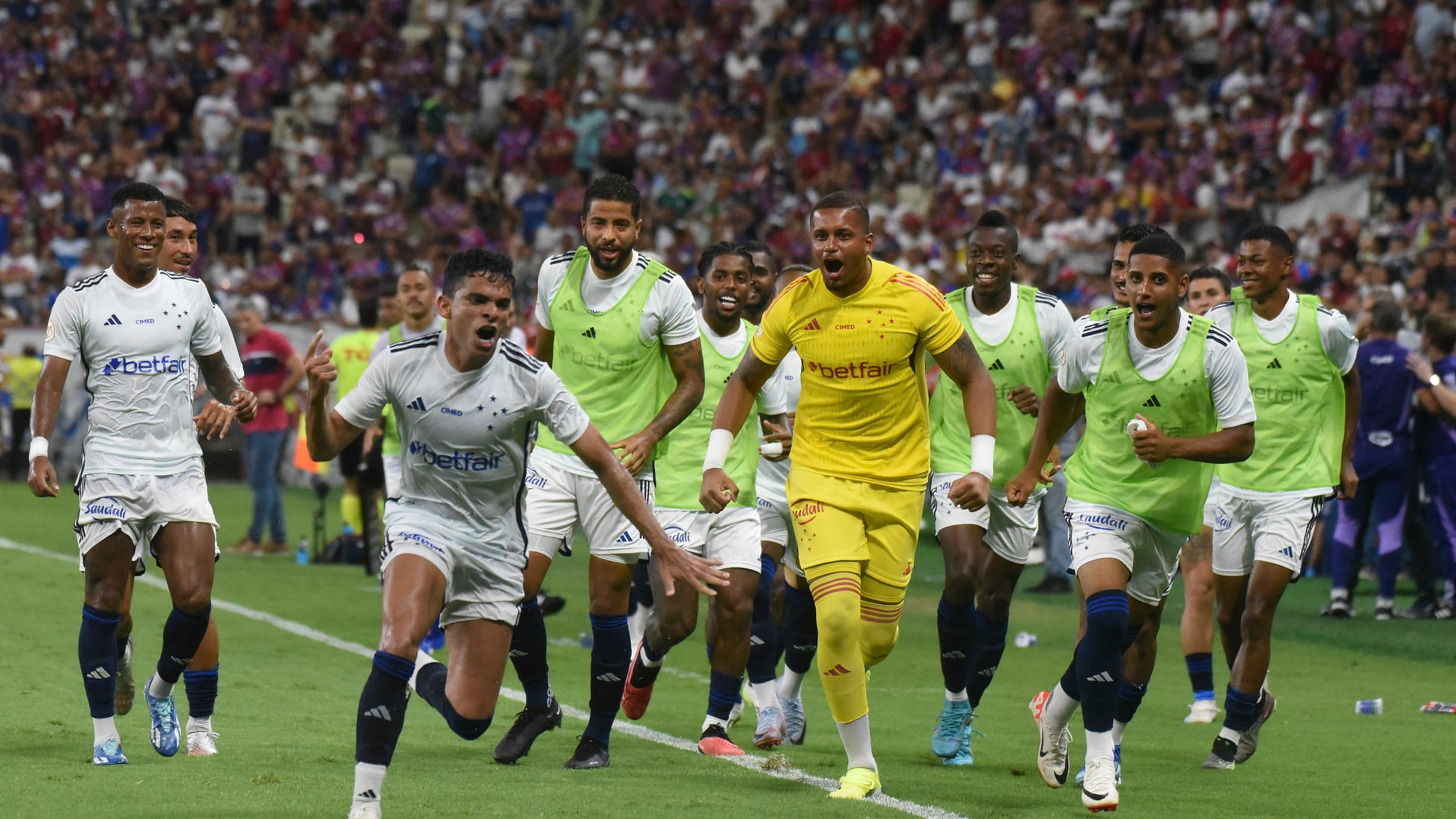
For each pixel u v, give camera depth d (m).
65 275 44.84
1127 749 13.93
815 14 54.66
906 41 52.62
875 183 48.41
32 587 22.83
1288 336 14.20
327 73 56.66
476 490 10.20
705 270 14.30
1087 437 12.16
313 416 9.76
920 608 25.17
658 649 13.32
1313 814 10.88
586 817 9.97
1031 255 42.22
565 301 12.98
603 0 61.19
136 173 50.00
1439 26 42.28
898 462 11.39
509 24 60.28
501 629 10.44
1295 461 14.02
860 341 11.18
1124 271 13.54
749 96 53.41
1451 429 22.94
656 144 53.12
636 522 10.05
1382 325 23.00
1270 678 18.83
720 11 56.91
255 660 18.08
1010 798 11.28
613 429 12.94
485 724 10.42
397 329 19.11
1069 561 26.30
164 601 22.20
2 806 9.88
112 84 55.16
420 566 9.88
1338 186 39.62
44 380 11.58
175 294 11.89
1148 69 46.94
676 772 12.02
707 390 13.77
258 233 49.31
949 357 11.23
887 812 10.45
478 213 50.81
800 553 11.36
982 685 13.59
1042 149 46.06
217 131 53.44
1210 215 41.31
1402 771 12.82
